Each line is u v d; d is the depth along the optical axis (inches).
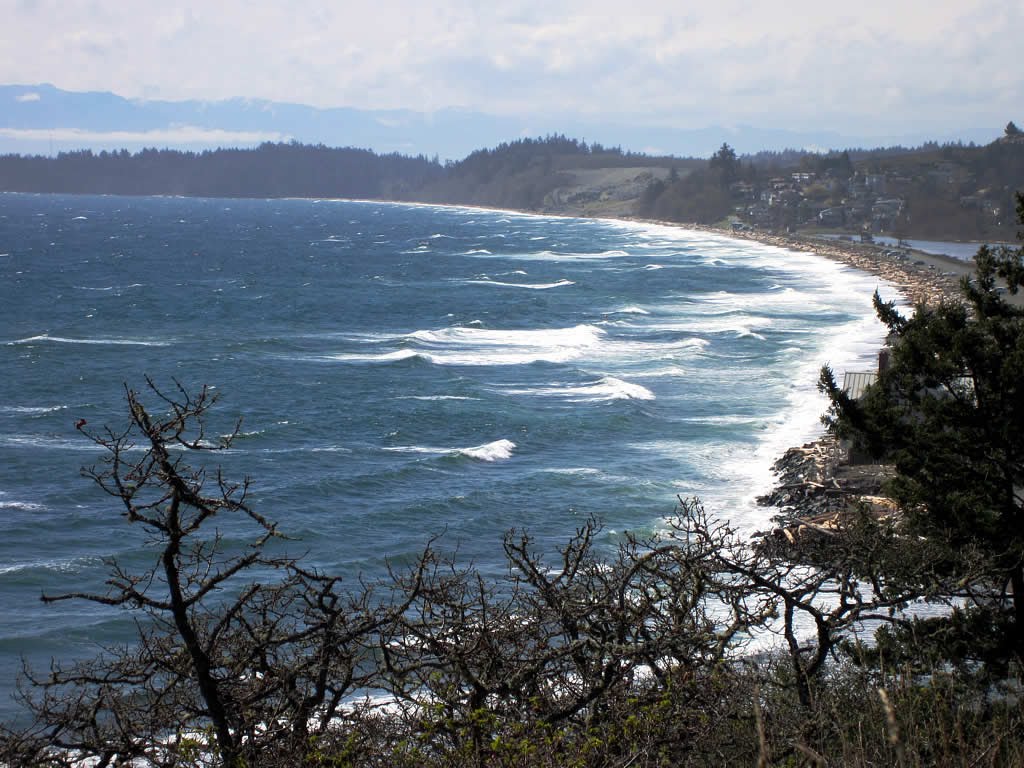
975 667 471.5
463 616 289.0
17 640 1008.2
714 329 2896.2
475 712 250.5
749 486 1421.0
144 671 264.5
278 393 2139.5
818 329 2915.8
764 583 324.5
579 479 1497.3
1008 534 518.0
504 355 2583.7
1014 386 571.2
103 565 1213.1
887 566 378.3
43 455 1653.5
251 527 1323.8
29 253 6156.5
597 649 279.0
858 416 617.9
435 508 1393.9
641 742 258.2
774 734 266.2
